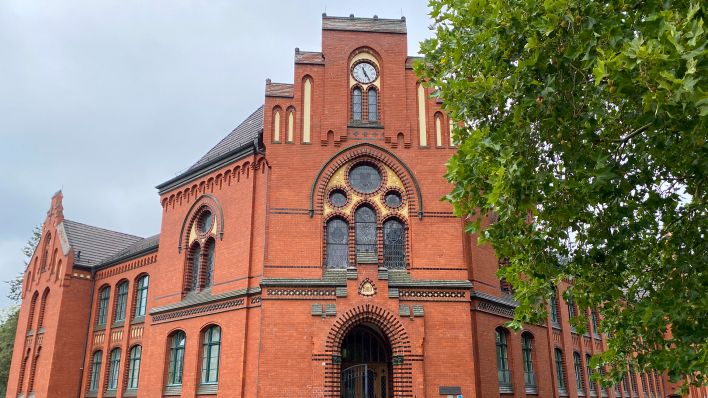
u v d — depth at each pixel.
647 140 11.97
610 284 12.49
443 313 20.56
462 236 21.86
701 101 7.55
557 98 10.98
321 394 19.17
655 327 11.53
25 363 37.44
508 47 11.31
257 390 19.30
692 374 11.87
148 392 25.16
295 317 20.11
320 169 22.03
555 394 27.81
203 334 23.81
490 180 10.89
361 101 23.22
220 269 23.84
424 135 22.81
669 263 12.02
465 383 19.84
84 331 35.91
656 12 9.09
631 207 12.05
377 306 20.03
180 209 27.20
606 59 8.80
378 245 21.53
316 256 21.06
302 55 23.38
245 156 24.25
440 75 13.96
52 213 40.03
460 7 13.18
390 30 23.84
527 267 12.80
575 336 33.19
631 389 39.31
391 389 21.20
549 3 9.80
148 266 32.62
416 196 22.02
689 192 11.65
